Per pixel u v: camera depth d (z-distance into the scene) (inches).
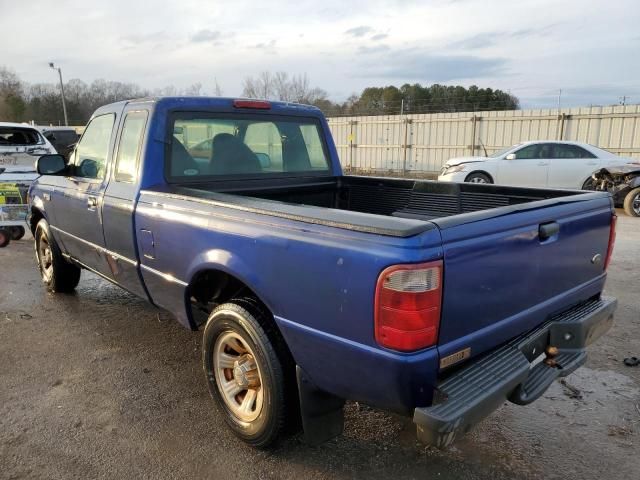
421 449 119.1
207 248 117.5
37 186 216.4
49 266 229.5
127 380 151.3
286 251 98.4
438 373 87.4
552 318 117.0
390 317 82.7
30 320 197.9
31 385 148.1
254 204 108.8
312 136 181.6
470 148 815.7
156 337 182.1
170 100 145.3
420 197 171.0
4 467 112.2
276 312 103.3
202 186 150.2
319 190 183.3
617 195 454.9
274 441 113.4
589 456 116.2
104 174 161.8
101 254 167.3
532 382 106.9
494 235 92.6
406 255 80.3
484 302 93.4
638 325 191.0
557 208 109.8
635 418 131.3
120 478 109.0
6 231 320.2
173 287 132.6
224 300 133.3
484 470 111.8
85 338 181.3
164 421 130.3
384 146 923.4
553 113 724.0
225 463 114.1
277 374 107.5
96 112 176.2
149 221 136.1
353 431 126.3
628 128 668.7
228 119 156.1
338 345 92.0
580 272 121.2
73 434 124.2
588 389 146.1
